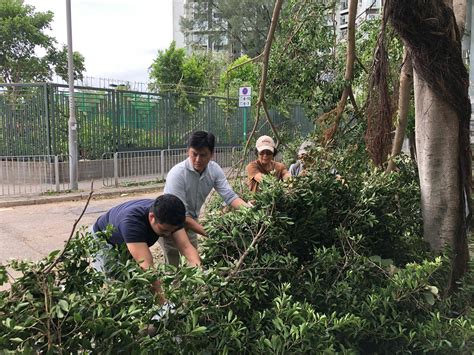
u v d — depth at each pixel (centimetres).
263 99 570
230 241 288
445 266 335
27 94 1309
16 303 183
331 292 287
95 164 1405
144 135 1536
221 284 236
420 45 346
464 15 399
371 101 441
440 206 366
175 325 210
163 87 2186
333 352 235
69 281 206
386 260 326
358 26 730
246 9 3816
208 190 405
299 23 615
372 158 442
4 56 2767
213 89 2220
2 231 825
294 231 307
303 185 312
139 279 207
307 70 608
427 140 366
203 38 4412
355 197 346
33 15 2833
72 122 1236
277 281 287
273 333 240
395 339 285
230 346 229
